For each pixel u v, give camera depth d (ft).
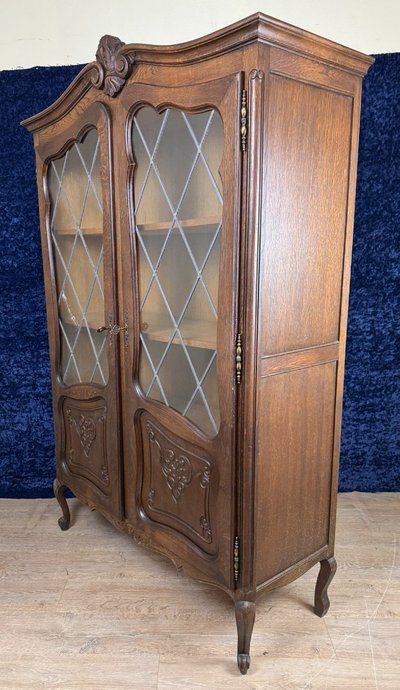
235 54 2.92
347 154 3.64
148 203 3.83
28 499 6.77
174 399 3.94
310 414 3.79
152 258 3.89
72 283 4.97
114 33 5.80
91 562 5.23
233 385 3.32
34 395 6.59
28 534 5.80
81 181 4.54
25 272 6.26
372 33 5.57
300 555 3.99
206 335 3.55
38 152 4.97
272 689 3.65
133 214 3.93
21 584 4.86
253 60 2.82
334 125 3.46
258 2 5.59
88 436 5.06
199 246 3.48
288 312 3.42
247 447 3.37
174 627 4.28
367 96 5.54
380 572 4.99
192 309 3.64
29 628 4.26
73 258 4.88
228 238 3.14
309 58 3.14
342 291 3.85
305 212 3.39
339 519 5.98
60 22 5.79
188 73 3.25
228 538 3.60
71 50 5.86
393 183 5.76
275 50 2.91
